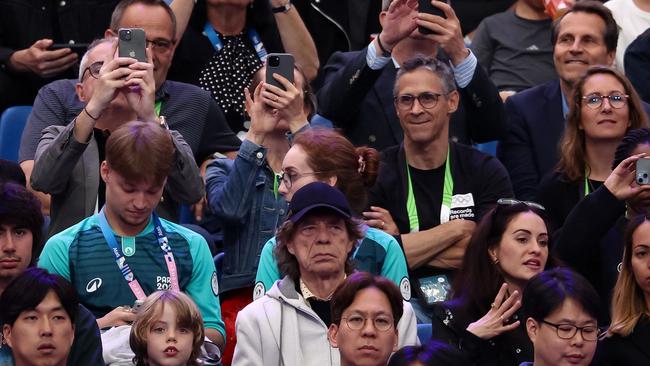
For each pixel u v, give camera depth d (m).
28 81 24.95
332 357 16.73
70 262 17.66
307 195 16.84
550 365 16.38
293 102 19.83
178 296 16.44
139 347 16.27
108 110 19.45
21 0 25.45
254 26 24.94
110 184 17.67
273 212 19.67
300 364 16.69
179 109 22.16
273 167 19.84
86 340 16.42
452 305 18.12
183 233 18.25
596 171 21.31
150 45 21.64
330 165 18.08
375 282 15.77
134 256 17.80
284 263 17.08
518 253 18.05
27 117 23.92
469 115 22.45
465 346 17.27
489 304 18.09
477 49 27.50
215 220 21.70
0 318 16.05
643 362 17.36
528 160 23.25
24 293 15.80
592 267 19.53
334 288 16.97
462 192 20.97
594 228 19.09
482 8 29.61
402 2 21.84
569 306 16.28
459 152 21.22
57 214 19.42
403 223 20.81
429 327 18.61
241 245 19.64
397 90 20.89
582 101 21.27
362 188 18.25
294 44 24.95
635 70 24.77
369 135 22.50
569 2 26.66
